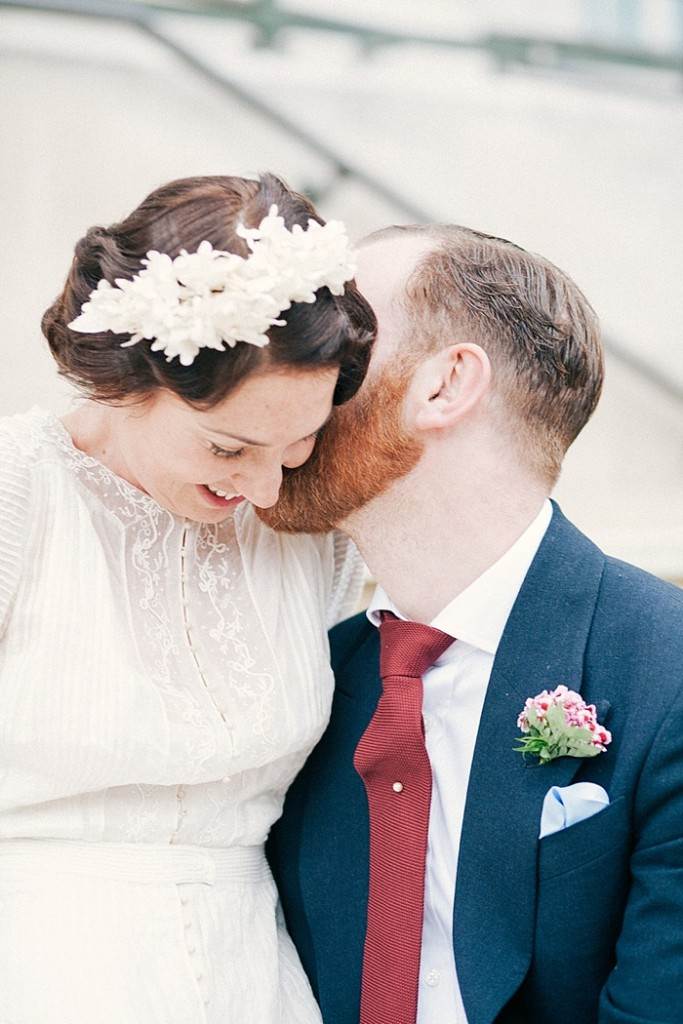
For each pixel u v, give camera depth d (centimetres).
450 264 154
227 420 133
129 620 149
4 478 145
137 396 137
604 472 306
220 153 285
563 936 146
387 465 153
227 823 156
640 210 301
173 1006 143
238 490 143
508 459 155
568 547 157
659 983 139
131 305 128
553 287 157
